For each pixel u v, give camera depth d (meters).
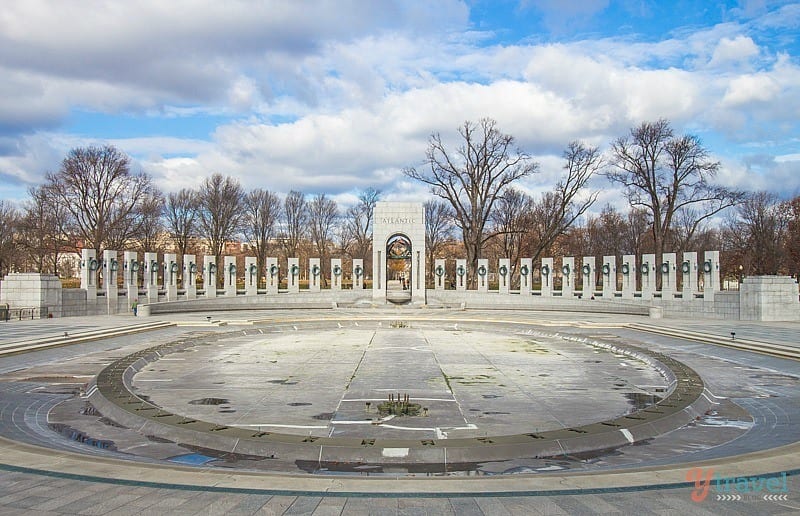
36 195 63.78
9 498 7.96
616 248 80.50
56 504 7.75
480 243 62.62
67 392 17.36
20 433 12.79
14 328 31.64
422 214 55.56
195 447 11.74
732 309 40.06
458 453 10.98
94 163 57.72
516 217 74.06
